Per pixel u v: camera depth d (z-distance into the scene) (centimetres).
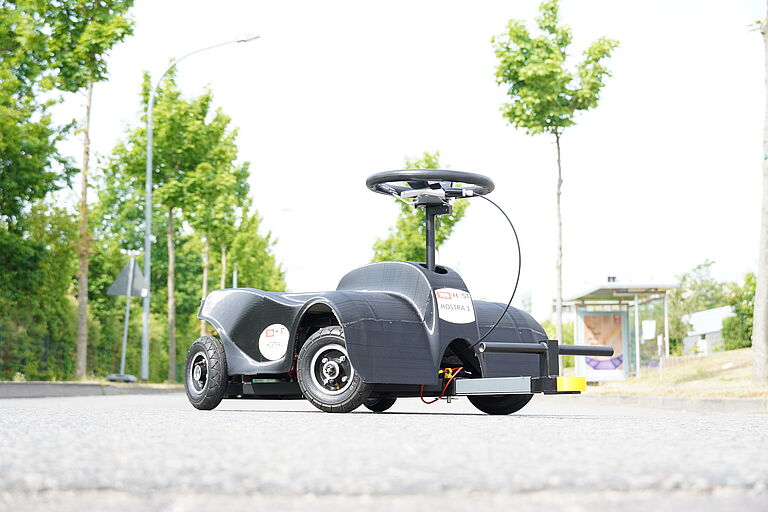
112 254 4116
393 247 3434
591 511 208
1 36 1730
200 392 737
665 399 1416
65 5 1802
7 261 2012
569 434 429
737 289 5191
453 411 869
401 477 255
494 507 213
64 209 2197
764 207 1484
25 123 1978
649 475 258
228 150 3388
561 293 2145
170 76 3020
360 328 620
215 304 741
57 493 232
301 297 686
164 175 3023
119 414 624
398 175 680
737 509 210
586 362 2712
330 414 638
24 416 587
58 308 2314
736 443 384
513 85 2219
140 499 225
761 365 1481
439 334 645
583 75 2198
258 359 701
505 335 698
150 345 3312
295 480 248
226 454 315
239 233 3934
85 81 1809
